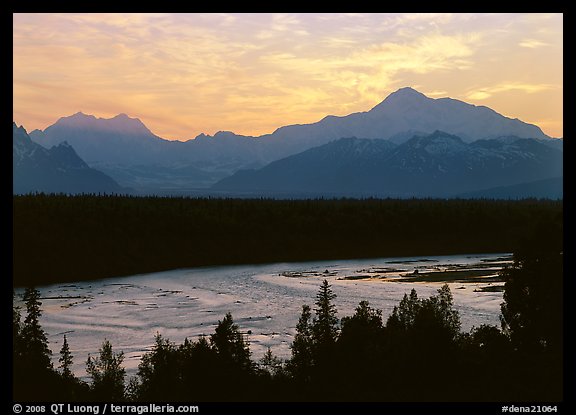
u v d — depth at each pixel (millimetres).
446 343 47500
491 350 48344
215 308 95125
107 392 46281
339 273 142375
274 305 97375
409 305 52688
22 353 47562
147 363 50156
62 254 143500
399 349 47531
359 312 51781
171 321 84562
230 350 48125
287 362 51031
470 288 111125
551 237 49688
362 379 46594
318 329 50250
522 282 50500
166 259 161250
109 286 124625
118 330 78750
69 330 78750
